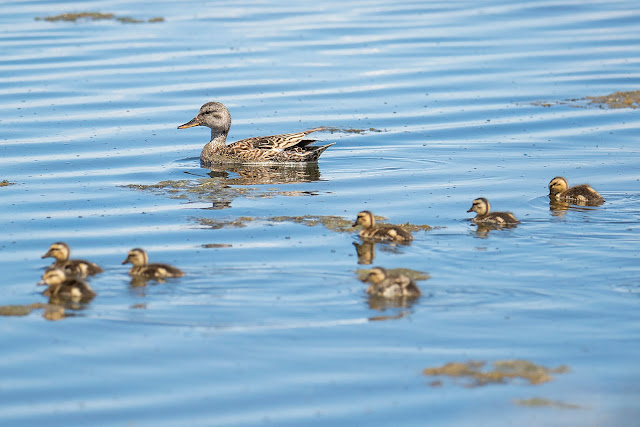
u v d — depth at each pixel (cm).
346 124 2619
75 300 1333
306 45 3544
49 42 3588
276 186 2027
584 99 2850
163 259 1510
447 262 1484
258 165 2234
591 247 1550
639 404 1036
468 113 2714
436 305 1305
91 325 1250
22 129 2500
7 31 3800
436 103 2825
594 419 1008
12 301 1342
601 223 1702
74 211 1825
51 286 1362
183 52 3441
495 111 2734
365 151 2347
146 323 1253
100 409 1052
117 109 2741
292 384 1099
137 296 1345
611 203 1845
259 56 3384
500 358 1157
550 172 2122
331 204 1869
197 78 3095
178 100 2853
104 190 1983
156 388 1095
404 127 2578
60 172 2131
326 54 3419
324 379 1109
